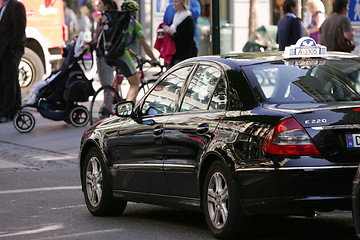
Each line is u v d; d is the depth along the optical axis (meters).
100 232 16.84
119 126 18.44
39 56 44.84
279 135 13.93
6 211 19.80
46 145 32.09
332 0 29.81
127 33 33.34
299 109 14.17
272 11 53.03
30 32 44.28
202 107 16.09
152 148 17.06
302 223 17.12
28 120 35.91
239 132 14.61
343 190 13.80
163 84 17.73
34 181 24.75
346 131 13.95
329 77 15.41
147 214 19.22
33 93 35.31
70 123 36.38
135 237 16.11
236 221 14.60
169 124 16.62
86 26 55.41
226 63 16.02
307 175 13.70
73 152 30.39
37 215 19.19
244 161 14.35
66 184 24.09
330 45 29.72
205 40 54.66
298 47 16.09
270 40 39.53
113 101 34.94
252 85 15.13
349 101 14.77
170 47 34.22
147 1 59.28
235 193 14.51
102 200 18.84
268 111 14.43
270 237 15.51
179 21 34.19
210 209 15.31
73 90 34.81
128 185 18.06
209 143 15.25
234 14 53.47
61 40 46.88
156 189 17.12
